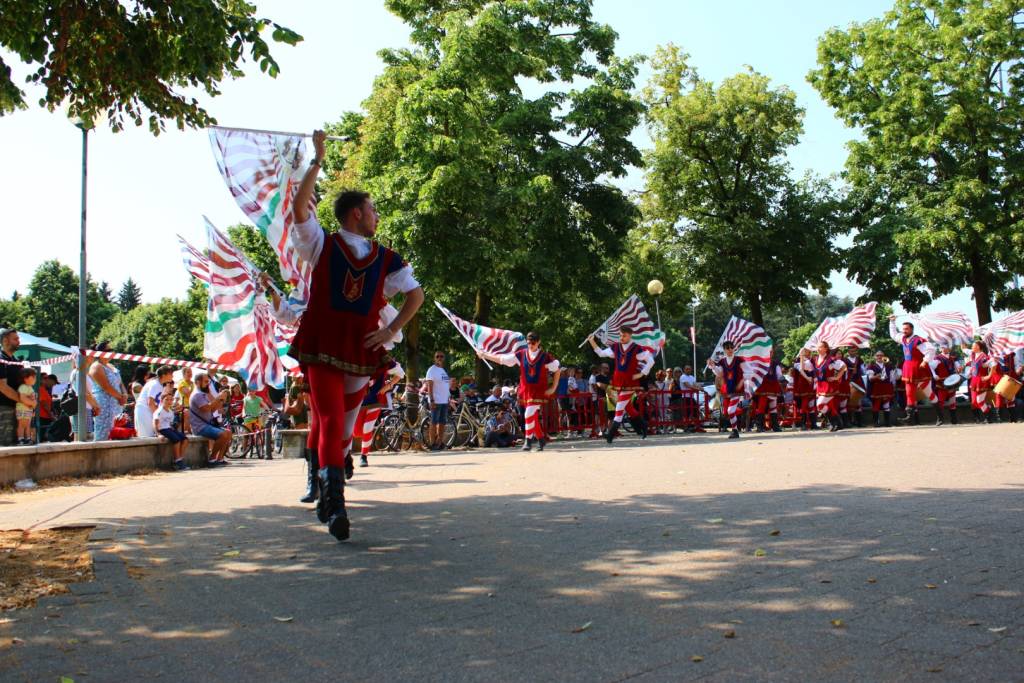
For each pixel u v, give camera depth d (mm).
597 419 20375
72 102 7848
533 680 2920
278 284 34562
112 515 6555
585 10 28141
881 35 31375
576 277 28125
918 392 20578
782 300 35156
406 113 23391
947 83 30188
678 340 94938
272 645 3357
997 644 3121
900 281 31000
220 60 7301
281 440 19094
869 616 3471
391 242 23797
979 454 9977
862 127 33094
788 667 2951
